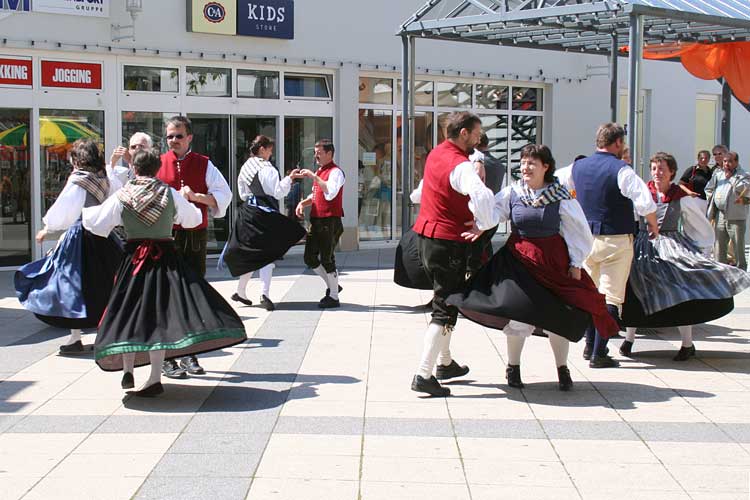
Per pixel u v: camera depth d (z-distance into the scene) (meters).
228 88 13.62
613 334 6.00
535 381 6.46
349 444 5.02
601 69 17.52
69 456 4.80
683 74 18.84
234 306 9.48
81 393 6.06
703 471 4.65
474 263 7.29
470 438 5.15
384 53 15.01
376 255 14.48
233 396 5.99
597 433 5.27
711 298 6.94
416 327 8.35
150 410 5.66
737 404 5.92
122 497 4.24
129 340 5.54
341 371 6.68
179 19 12.96
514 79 16.55
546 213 5.72
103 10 12.27
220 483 4.42
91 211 5.77
